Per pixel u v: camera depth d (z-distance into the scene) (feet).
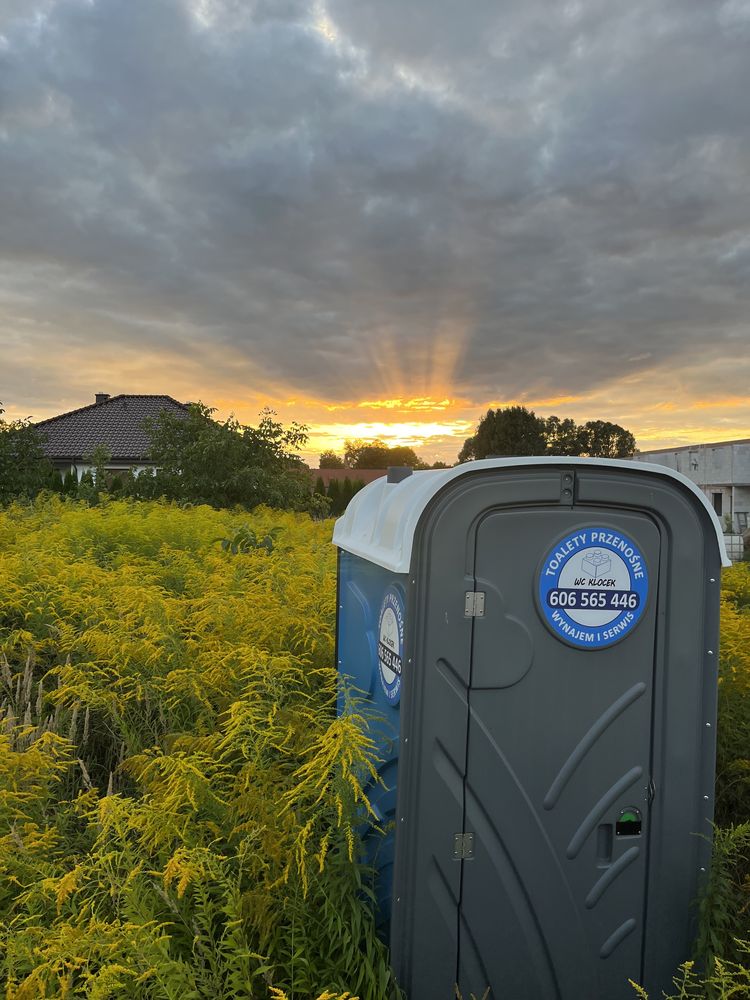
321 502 64.28
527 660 8.89
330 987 8.23
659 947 9.34
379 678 10.27
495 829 8.89
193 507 52.49
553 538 8.92
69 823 11.55
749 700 14.19
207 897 8.67
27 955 7.96
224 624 16.25
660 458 132.57
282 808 9.37
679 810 9.31
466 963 8.91
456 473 8.64
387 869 9.49
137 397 120.57
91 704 13.84
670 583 9.22
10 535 32.50
